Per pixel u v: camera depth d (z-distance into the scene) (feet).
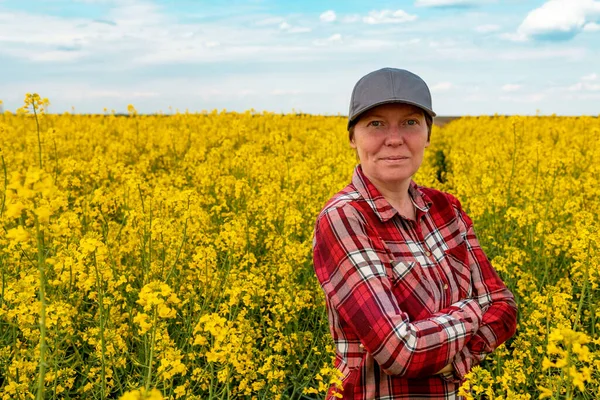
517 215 17.25
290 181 23.53
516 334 14.08
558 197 22.45
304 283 16.02
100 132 43.04
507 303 6.77
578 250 12.95
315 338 13.87
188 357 11.46
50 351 10.87
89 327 12.41
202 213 18.19
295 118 58.03
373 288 5.82
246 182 21.72
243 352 11.14
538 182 23.77
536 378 11.91
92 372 10.94
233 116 55.36
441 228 6.81
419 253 6.38
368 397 6.02
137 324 12.66
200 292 14.15
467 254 6.86
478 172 26.96
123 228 16.93
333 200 6.59
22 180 6.32
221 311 11.94
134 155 37.37
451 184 28.84
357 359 6.16
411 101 6.14
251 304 12.48
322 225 6.31
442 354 5.68
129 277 14.01
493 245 18.39
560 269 17.44
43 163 25.81
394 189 6.57
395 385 6.00
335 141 34.96
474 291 6.90
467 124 59.36
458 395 6.32
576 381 4.74
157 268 14.71
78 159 32.19
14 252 13.94
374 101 6.13
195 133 42.45
